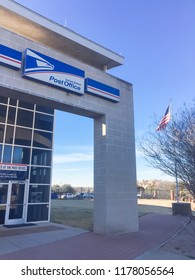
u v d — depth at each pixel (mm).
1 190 13969
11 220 13984
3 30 9273
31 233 11242
